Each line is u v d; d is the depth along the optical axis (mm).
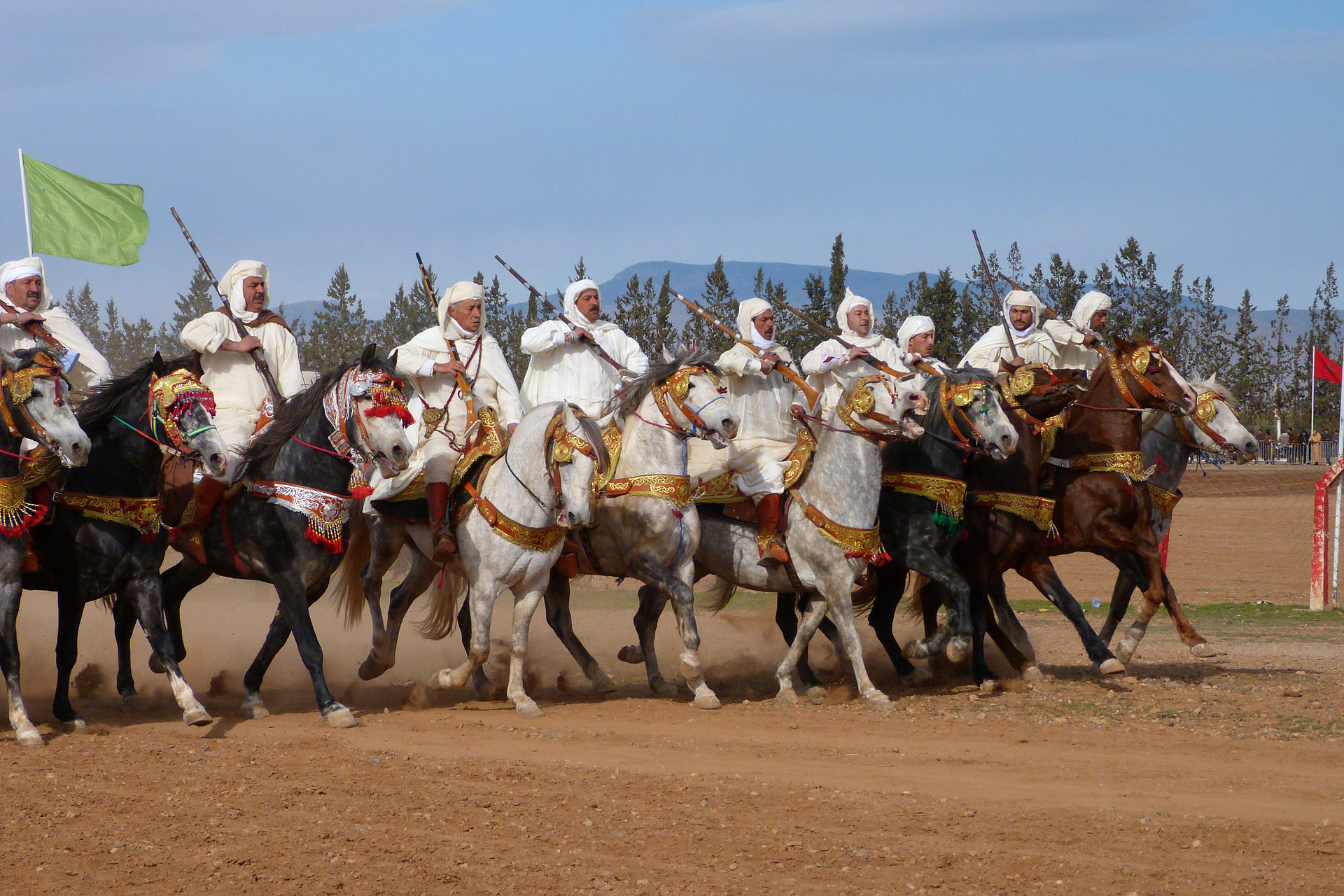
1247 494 47094
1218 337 101812
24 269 11484
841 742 10414
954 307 67875
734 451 12516
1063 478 13430
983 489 12758
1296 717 11336
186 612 19719
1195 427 14445
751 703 12414
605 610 20844
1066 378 12773
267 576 11352
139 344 70500
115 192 14820
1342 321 117062
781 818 8008
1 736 10188
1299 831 7789
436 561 11828
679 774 9172
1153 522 14727
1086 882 6914
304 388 12812
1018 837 7652
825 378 13602
